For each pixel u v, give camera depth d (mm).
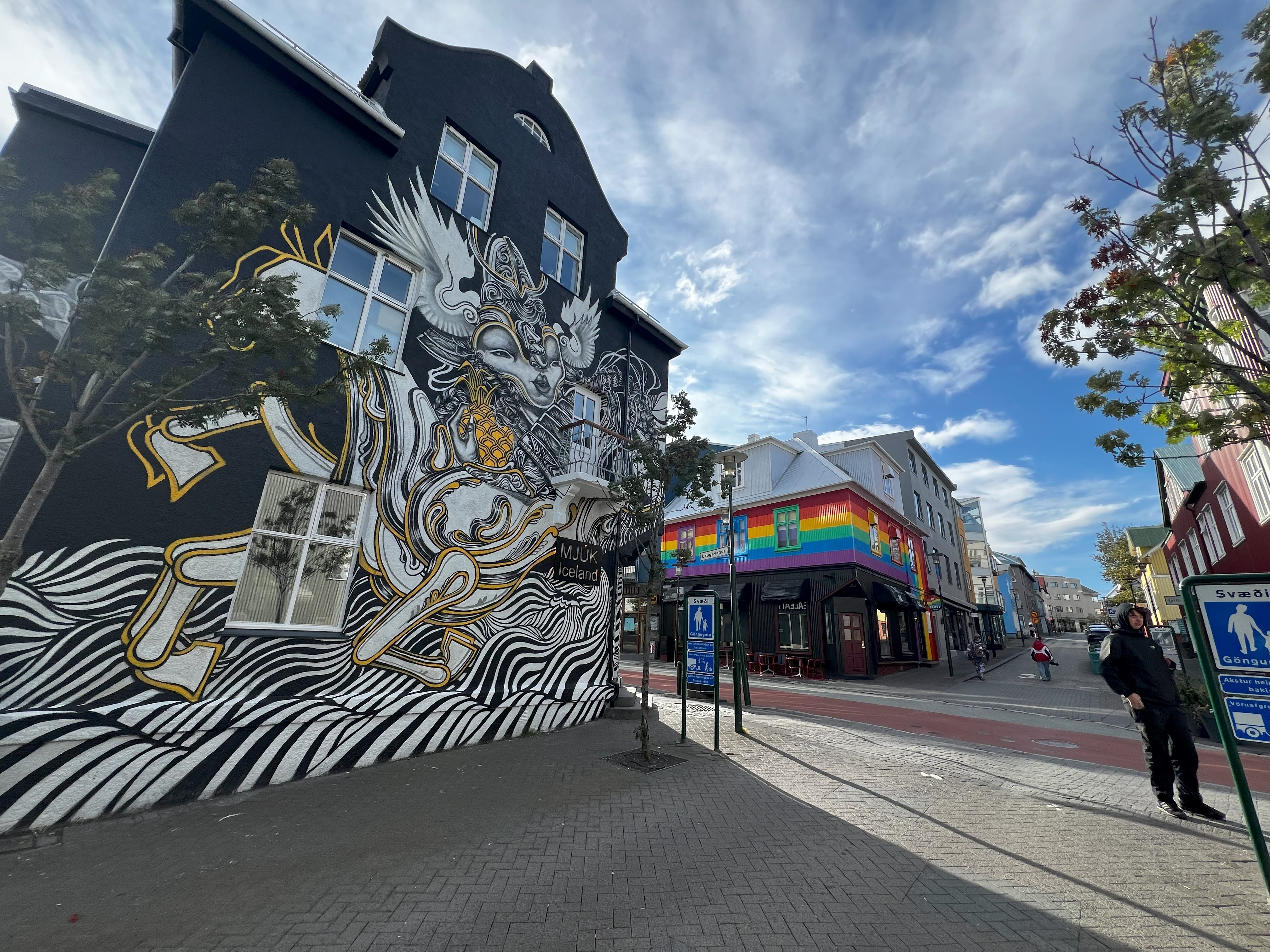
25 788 4266
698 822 4785
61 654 4613
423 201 8086
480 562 7832
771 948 2938
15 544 3166
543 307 9688
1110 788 6027
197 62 6156
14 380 3447
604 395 10742
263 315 4188
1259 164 4094
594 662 9383
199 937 2930
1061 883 3703
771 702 12805
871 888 3615
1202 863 4035
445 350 7941
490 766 6352
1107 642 5531
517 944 2930
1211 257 4043
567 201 10711
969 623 36594
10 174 3455
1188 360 4590
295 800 5113
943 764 7043
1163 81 4527
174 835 4277
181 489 5371
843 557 20109
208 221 4301
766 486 23141
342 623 6359
